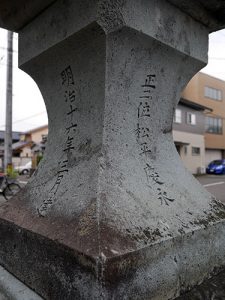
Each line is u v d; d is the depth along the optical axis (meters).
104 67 1.62
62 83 1.99
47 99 2.19
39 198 1.85
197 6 1.88
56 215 1.58
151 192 1.69
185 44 1.96
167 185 1.82
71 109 1.94
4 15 2.00
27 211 1.82
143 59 1.78
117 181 1.59
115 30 1.54
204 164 20.64
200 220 1.73
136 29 1.60
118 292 1.21
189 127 19.11
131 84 1.78
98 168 1.58
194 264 1.59
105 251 1.21
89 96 1.77
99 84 1.68
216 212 1.91
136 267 1.29
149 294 1.33
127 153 1.75
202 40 2.12
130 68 1.74
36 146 22.56
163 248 1.42
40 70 2.13
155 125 1.98
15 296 1.50
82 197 1.54
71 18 1.67
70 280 1.29
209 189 10.70
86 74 1.76
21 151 28.83
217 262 1.77
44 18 1.89
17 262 1.69
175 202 1.75
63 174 1.83
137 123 1.85
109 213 1.41
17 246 1.70
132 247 1.29
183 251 1.53
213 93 22.98
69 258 1.30
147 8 1.67
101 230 1.31
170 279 1.44
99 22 1.51
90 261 1.19
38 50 1.96
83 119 1.84
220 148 23.56
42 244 1.48
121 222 1.40
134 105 1.83
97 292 1.16
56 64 1.96
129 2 1.57
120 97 1.74
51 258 1.41
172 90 2.06
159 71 1.91
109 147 1.67
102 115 1.68
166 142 2.06
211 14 2.01
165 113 2.05
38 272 1.50
